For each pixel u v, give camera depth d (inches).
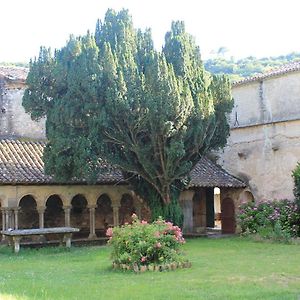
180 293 369.4
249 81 1010.7
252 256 593.0
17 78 953.5
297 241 733.9
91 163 727.7
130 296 360.5
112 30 797.9
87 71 719.7
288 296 351.6
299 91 933.8
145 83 721.6
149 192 811.4
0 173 781.9
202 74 796.6
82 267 535.5
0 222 840.9
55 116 735.7
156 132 721.0
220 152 1019.9
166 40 805.2
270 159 929.5
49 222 897.5
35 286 408.2
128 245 510.6
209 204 1043.3
